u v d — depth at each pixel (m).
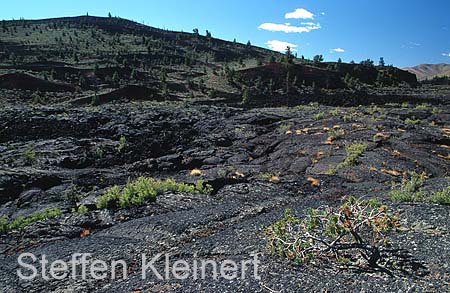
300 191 15.98
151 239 10.74
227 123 35.94
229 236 10.16
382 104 57.97
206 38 162.75
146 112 41.06
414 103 59.19
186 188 16.12
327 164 21.41
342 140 25.45
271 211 12.93
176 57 117.12
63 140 30.94
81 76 73.25
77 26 155.00
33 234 12.35
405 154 22.00
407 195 11.73
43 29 142.12
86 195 18.22
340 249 8.15
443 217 9.41
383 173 18.70
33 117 35.50
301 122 33.50
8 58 89.25
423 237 8.38
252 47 163.12
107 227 12.70
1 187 20.17
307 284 7.04
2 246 11.60
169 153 30.12
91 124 35.81
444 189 11.55
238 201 14.45
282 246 8.37
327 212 8.76
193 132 33.97
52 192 19.62
